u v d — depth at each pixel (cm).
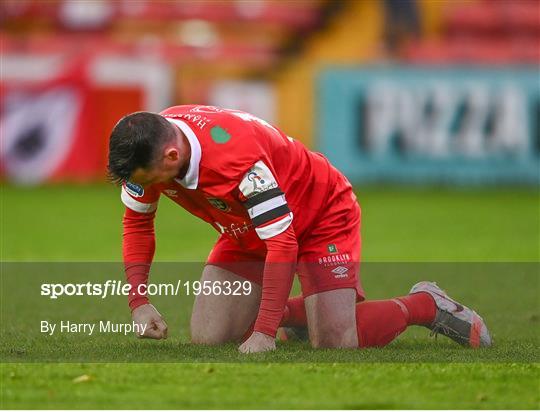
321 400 1452
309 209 1895
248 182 1698
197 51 6981
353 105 6138
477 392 1513
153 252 1892
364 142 6147
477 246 3944
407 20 7200
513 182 6169
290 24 7594
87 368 1633
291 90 6369
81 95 5978
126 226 1867
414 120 6138
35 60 5941
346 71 6134
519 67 6153
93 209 5144
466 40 7475
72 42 7019
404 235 4281
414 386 1541
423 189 6116
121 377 1572
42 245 3947
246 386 1523
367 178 6159
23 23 7481
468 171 6162
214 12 7700
